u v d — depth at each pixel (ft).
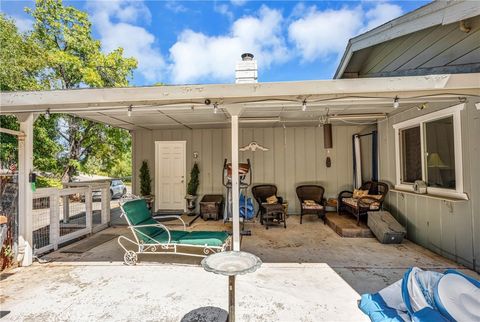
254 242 15.34
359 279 10.27
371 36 15.01
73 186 19.12
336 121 20.89
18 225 12.03
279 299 8.84
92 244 15.39
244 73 16.02
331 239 15.90
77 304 8.63
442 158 13.12
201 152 24.35
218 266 6.68
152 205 24.53
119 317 7.90
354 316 7.86
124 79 40.06
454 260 12.05
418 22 11.62
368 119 19.77
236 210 12.01
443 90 10.51
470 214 11.15
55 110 12.48
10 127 29.50
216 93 10.43
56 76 35.01
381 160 19.72
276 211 18.67
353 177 23.13
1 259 11.32
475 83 9.40
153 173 24.72
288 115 18.03
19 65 30.81
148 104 12.30
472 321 6.46
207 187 24.29
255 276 10.62
